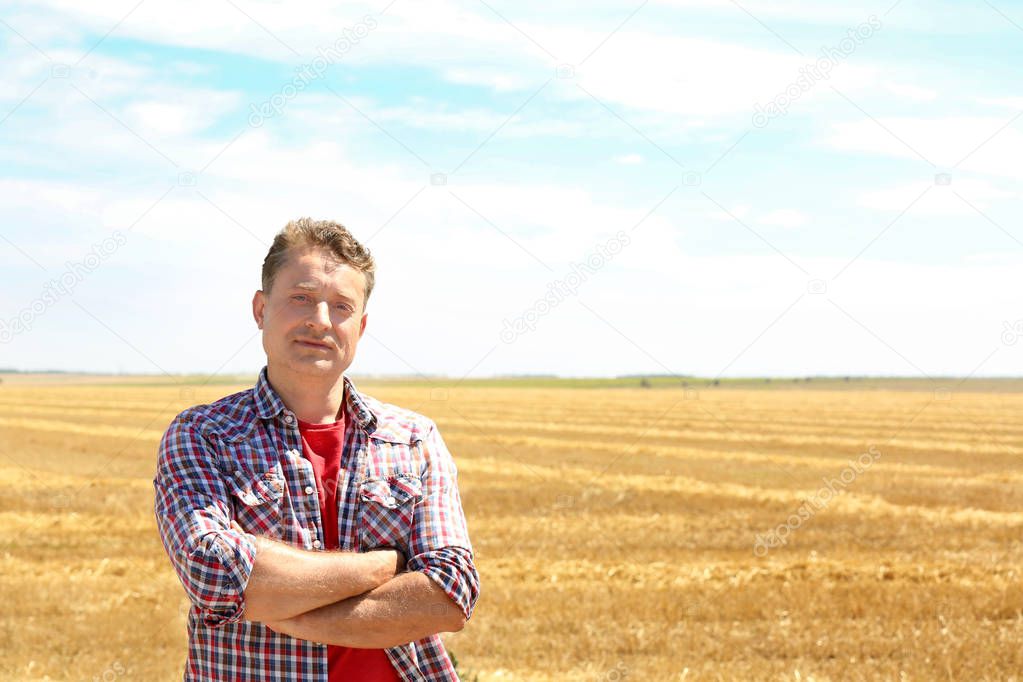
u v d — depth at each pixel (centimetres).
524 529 1886
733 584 1401
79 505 2175
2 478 2638
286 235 314
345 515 305
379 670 302
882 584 1389
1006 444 3962
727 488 2514
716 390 11888
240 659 289
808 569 1523
